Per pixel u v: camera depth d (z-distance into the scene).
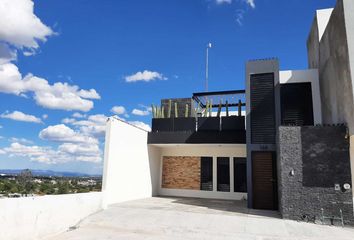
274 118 10.10
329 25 9.30
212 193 13.95
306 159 8.05
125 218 7.75
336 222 7.44
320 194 7.75
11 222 5.23
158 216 8.02
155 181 14.45
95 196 8.45
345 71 7.69
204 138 12.60
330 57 9.28
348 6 7.59
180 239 5.95
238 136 12.16
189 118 13.12
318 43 11.21
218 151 14.30
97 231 6.55
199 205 10.59
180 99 14.99
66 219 6.87
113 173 10.30
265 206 9.68
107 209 8.95
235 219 7.75
